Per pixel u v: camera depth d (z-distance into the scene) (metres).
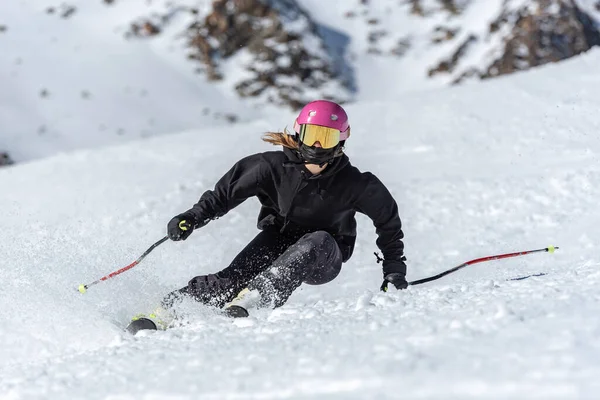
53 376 4.05
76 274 6.70
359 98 147.38
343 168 5.97
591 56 28.66
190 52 148.62
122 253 7.84
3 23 153.75
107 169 22.42
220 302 5.96
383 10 169.38
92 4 160.38
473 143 19.61
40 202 17.44
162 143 26.89
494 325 3.66
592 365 2.79
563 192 13.38
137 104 135.50
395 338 3.72
